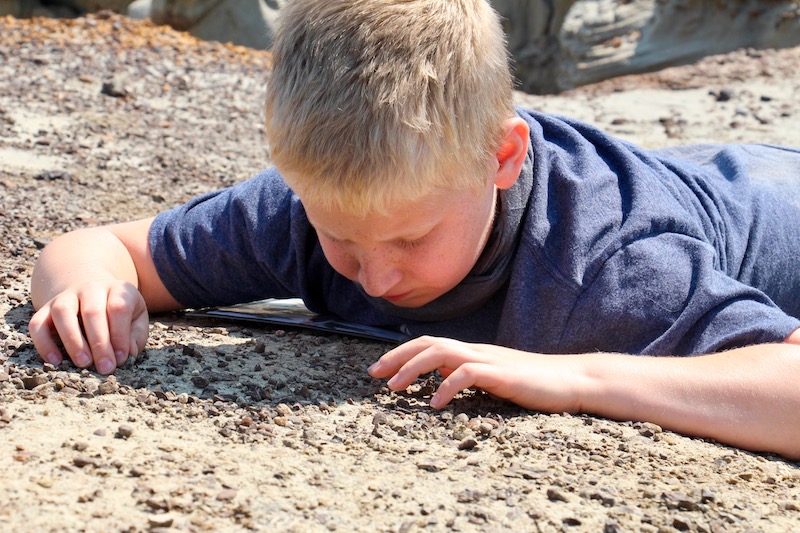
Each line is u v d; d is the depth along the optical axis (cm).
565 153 249
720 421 205
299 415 200
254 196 265
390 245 207
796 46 941
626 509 169
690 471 188
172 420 191
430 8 203
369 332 257
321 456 181
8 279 288
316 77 194
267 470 173
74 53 773
